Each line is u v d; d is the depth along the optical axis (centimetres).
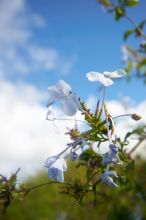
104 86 25
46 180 105
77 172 34
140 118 27
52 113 26
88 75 26
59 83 26
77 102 26
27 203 99
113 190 53
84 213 70
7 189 33
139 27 46
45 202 94
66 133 30
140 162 60
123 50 50
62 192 33
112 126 26
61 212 84
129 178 33
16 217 102
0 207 33
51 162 27
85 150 33
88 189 33
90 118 27
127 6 46
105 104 27
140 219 54
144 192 50
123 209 49
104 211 63
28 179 99
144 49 50
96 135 27
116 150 26
